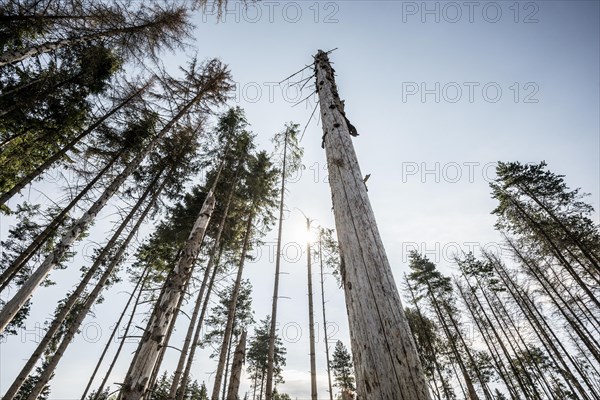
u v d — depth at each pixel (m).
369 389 1.44
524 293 19.00
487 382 22.50
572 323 15.41
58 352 8.18
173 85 10.97
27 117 8.65
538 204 15.49
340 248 2.16
